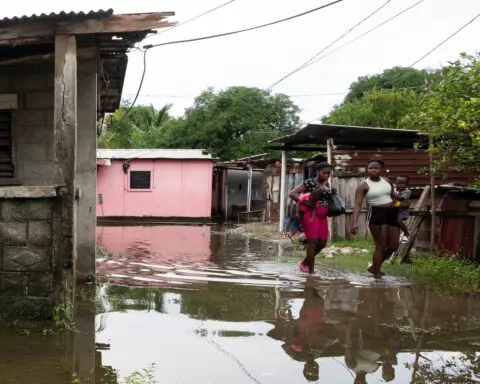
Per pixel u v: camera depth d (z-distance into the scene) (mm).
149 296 5699
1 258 4562
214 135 26719
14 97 6797
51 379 3186
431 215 8062
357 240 11180
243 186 24984
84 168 6520
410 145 12406
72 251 4582
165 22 4926
